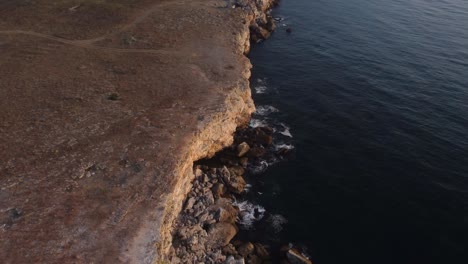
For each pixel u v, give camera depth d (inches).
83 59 1996.8
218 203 1421.0
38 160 1290.6
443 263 1295.5
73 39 2220.7
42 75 1803.6
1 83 1701.5
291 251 1282.0
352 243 1364.4
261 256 1294.3
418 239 1376.7
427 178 1635.1
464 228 1419.8
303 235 1391.5
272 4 3545.8
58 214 1111.0
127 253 1025.5
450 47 2753.4
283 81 2345.0
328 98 2178.9
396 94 2199.8
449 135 1879.9
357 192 1574.8
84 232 1067.3
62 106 1578.5
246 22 2704.2
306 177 1644.9
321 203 1525.6
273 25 3019.2
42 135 1403.8
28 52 2014.0
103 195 1184.8
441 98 2158.0
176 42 2289.6
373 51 2684.5
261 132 1839.3
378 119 2000.5
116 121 1513.3
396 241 1370.6
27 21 2397.9
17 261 976.9
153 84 1803.6
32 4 2674.7
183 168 1339.8
